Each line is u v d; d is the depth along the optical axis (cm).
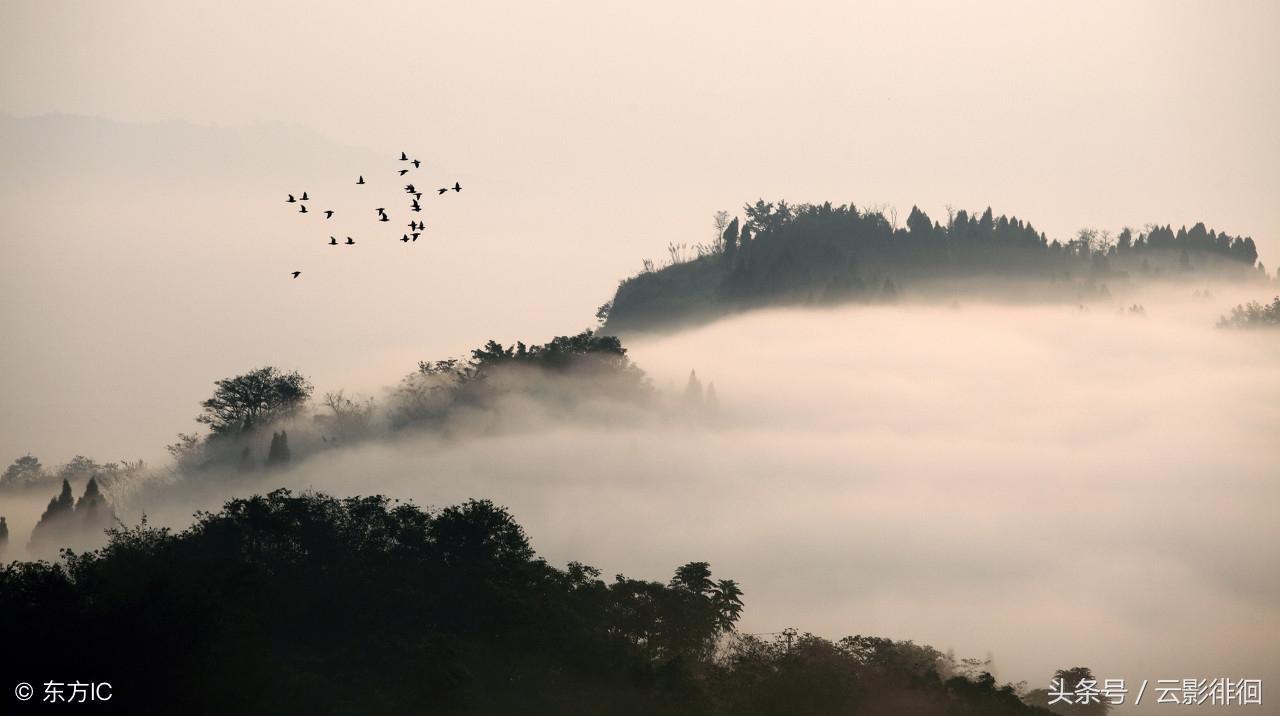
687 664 15875
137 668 12900
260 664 13438
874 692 15988
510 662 14862
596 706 14350
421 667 14050
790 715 14900
